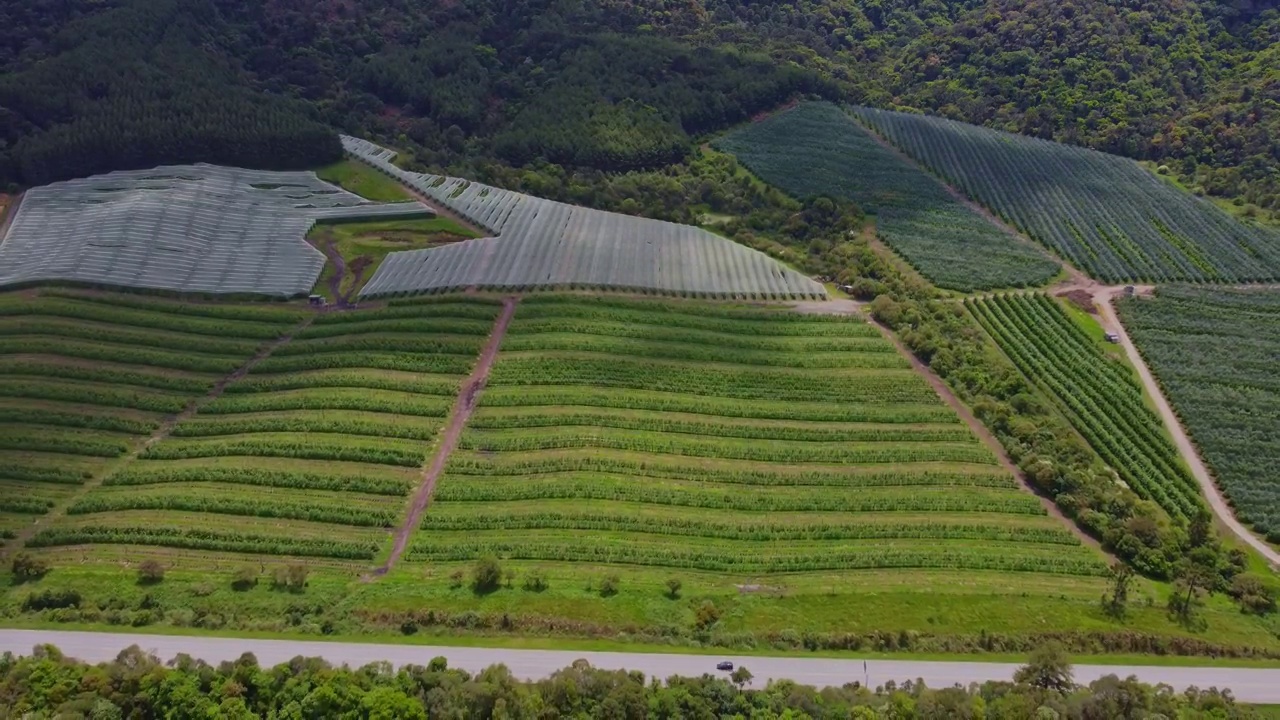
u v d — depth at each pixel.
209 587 105.81
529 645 97.31
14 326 150.62
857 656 98.00
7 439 128.75
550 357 152.12
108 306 158.62
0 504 118.25
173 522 116.81
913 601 107.06
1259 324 169.38
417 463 128.38
